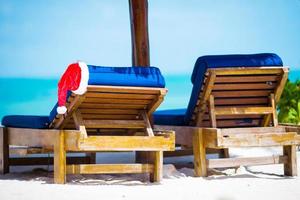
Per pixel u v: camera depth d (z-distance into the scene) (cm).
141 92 1091
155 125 1365
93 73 1034
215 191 1008
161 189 1026
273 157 1199
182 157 1673
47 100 4547
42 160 1323
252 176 1208
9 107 4409
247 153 1698
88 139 1040
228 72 1151
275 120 1236
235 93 1212
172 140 1109
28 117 1196
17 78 4472
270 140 1168
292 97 2000
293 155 1209
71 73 1028
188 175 1238
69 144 1061
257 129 1222
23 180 1135
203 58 1162
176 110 1551
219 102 1222
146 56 1327
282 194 977
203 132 1178
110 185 1071
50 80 4603
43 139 1120
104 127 1103
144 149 1084
